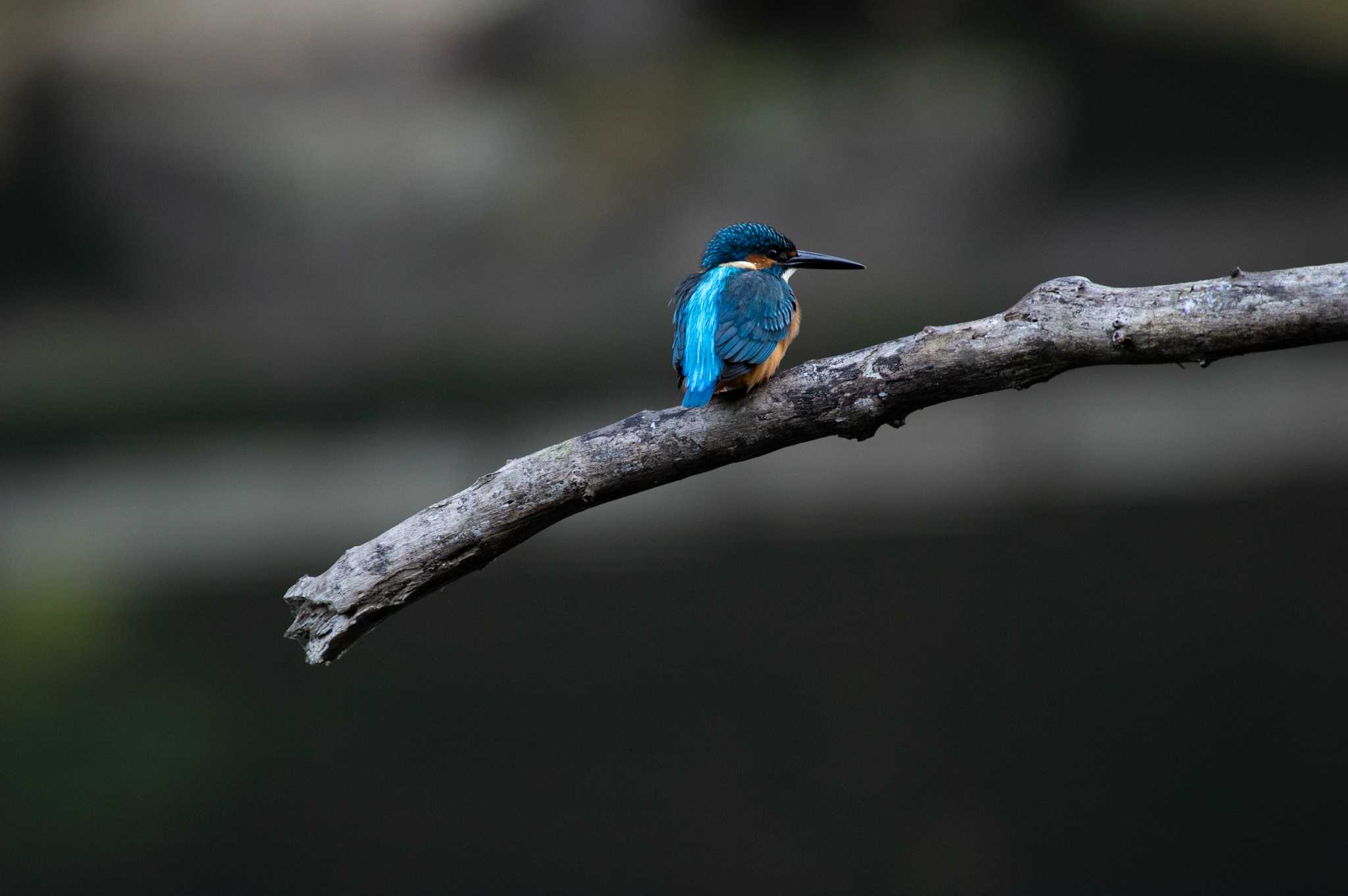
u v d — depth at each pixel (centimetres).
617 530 1745
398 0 1973
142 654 1414
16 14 1912
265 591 1594
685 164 2009
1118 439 1905
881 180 2041
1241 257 2259
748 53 2077
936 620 1339
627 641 1393
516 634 1414
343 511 1853
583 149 2017
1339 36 2173
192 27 1941
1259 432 1884
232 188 1988
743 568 1541
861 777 1124
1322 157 2273
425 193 1998
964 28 2158
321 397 2097
